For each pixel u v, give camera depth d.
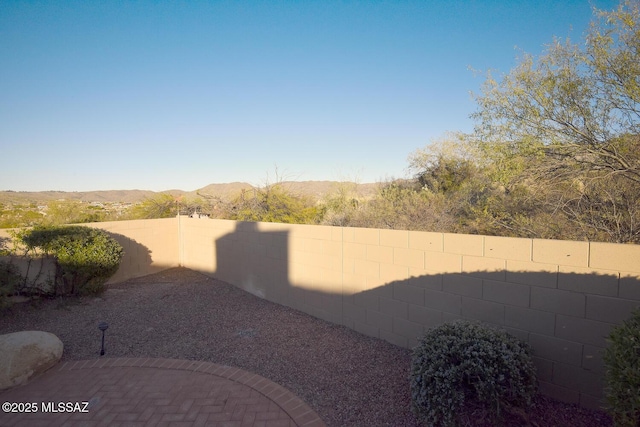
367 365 5.18
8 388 4.64
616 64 6.58
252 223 9.02
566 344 4.02
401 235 5.70
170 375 5.00
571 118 7.21
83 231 8.73
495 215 8.89
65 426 3.89
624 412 2.59
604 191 6.96
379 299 6.08
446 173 13.81
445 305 5.14
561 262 4.05
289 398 4.40
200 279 10.69
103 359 5.52
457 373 3.52
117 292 9.29
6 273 7.66
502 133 7.90
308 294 7.47
